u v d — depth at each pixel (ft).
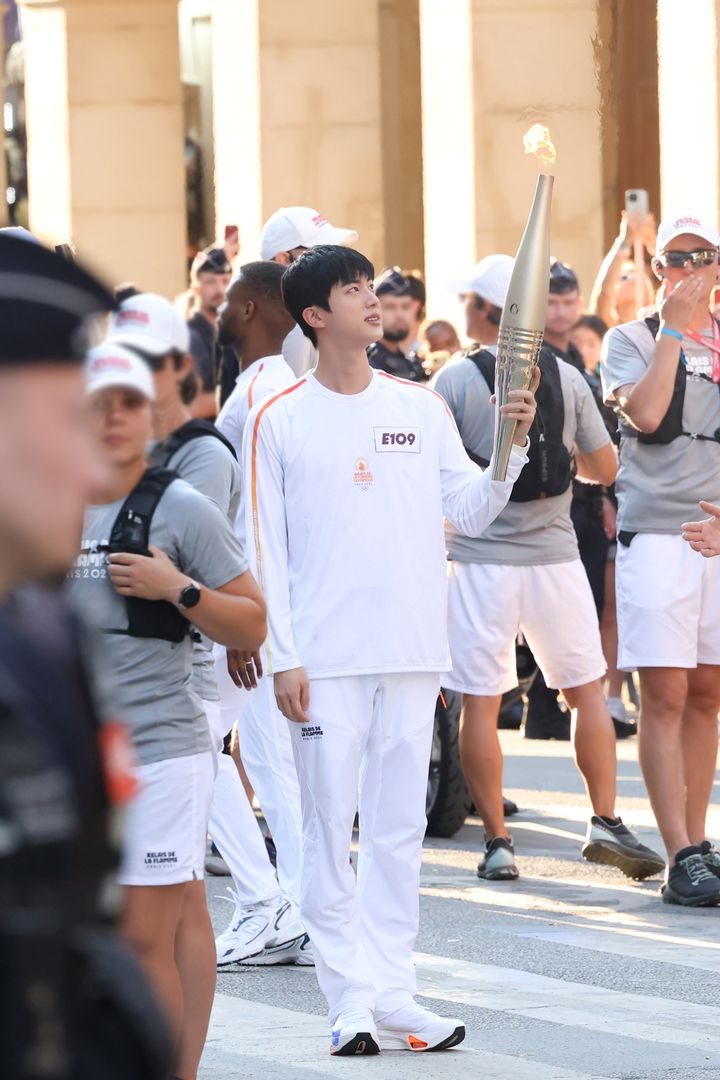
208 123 207.92
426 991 45.16
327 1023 42.32
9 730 12.85
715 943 51.19
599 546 88.33
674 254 56.70
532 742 90.89
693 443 56.54
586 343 90.38
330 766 39.19
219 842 49.44
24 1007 12.56
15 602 13.37
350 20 144.66
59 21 179.01
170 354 32.09
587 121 83.30
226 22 146.30
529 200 116.06
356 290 39.19
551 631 59.88
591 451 60.75
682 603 56.44
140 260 180.86
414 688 40.06
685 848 56.90
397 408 39.93
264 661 39.19
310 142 144.77
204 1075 37.19
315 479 39.19
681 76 103.91
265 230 59.21
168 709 30.99
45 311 13.26
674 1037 40.78
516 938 51.62
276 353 53.11
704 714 58.49
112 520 30.78
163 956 31.27
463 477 40.22
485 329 62.23
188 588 30.19
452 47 116.67
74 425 13.47
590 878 60.75
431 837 69.36
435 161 119.55
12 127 215.31
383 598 39.40
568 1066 38.17
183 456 32.91
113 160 180.34
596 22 83.20
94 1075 12.89
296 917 49.39
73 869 12.95
